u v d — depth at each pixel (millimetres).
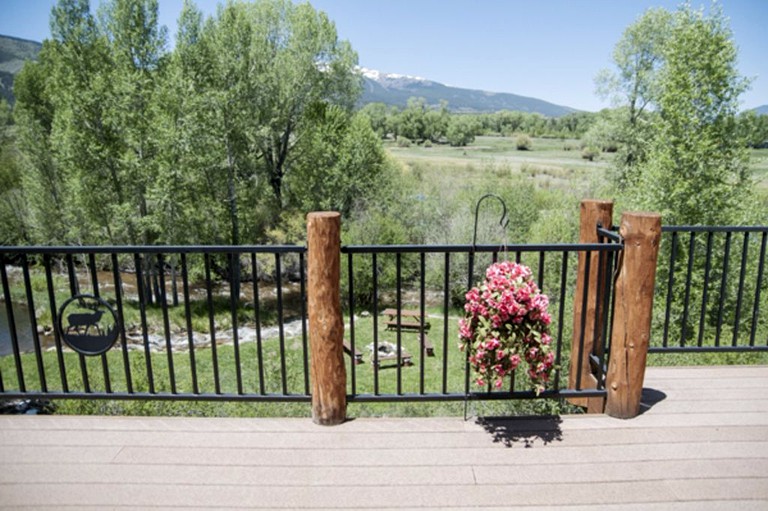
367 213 22422
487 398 2740
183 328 17766
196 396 2787
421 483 2160
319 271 2490
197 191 20500
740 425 2639
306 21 23469
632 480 2178
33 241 24500
